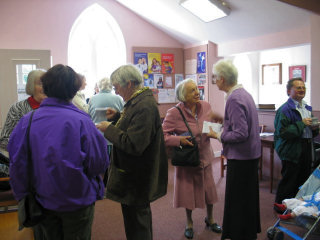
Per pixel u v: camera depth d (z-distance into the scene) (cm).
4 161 219
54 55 462
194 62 529
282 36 379
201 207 240
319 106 334
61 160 126
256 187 204
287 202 228
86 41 514
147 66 527
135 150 157
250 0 347
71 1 466
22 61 369
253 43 423
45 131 129
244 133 187
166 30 530
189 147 226
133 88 171
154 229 265
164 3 436
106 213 303
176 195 246
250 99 198
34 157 130
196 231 257
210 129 213
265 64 675
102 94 338
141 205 170
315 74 336
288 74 627
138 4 477
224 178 406
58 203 130
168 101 551
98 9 496
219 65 203
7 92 367
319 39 328
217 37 468
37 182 132
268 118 414
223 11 379
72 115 134
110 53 534
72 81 138
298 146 272
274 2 331
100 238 250
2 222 228
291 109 275
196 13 413
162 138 179
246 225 201
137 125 158
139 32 523
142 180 167
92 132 140
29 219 133
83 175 133
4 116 368
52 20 456
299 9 324
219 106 515
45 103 137
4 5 427
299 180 281
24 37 441
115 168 171
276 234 227
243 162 196
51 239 144
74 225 139
